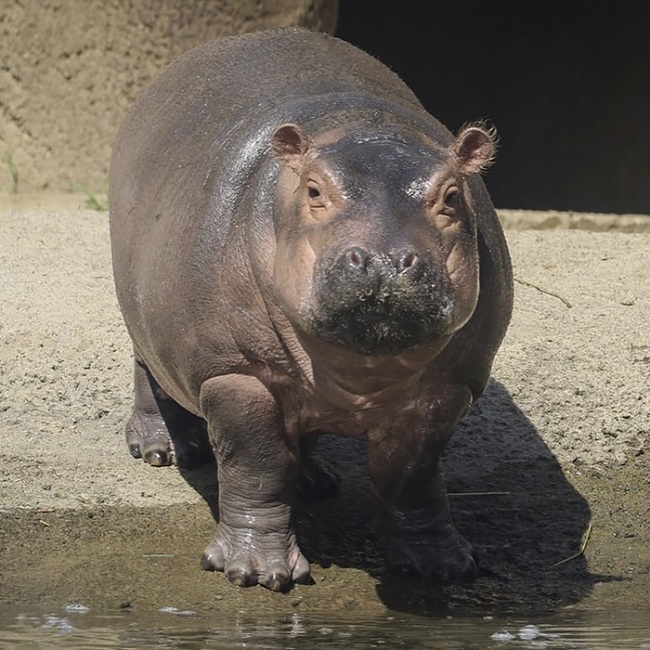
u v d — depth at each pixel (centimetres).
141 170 2086
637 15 6475
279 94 1967
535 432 2458
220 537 1906
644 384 2566
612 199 6512
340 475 2327
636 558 2008
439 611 1788
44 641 1603
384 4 6681
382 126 1748
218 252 1789
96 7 4159
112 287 2919
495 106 6719
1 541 1973
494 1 6669
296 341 1745
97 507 2122
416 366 1655
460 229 1581
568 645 1617
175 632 1656
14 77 4231
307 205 1592
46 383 2556
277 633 1666
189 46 4147
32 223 3316
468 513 2155
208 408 1847
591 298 2883
